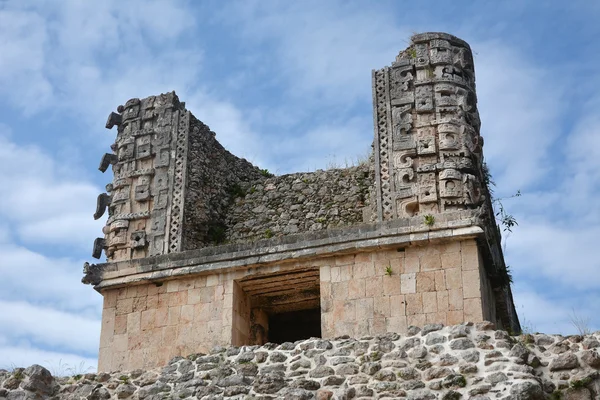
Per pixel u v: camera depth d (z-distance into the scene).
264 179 22.81
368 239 18.94
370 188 20.70
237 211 22.16
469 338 14.26
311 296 20.64
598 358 13.78
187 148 21.98
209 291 19.86
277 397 14.45
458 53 21.00
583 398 13.57
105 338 20.12
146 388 15.80
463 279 18.20
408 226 18.81
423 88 20.52
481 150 20.22
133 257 21.09
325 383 14.50
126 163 22.27
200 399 14.92
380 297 18.53
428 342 14.41
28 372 16.38
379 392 14.09
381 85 20.89
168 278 20.19
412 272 18.56
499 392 13.45
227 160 23.17
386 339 14.73
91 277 20.66
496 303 20.34
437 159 19.77
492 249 19.48
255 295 20.70
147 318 20.06
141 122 22.66
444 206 19.19
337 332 18.48
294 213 21.52
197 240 21.38
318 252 19.14
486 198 20.52
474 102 20.64
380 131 20.39
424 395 13.80
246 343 20.11
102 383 16.36
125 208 21.73
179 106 22.86
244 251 19.78
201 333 19.52
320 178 21.92
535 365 13.97
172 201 21.45
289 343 15.37
